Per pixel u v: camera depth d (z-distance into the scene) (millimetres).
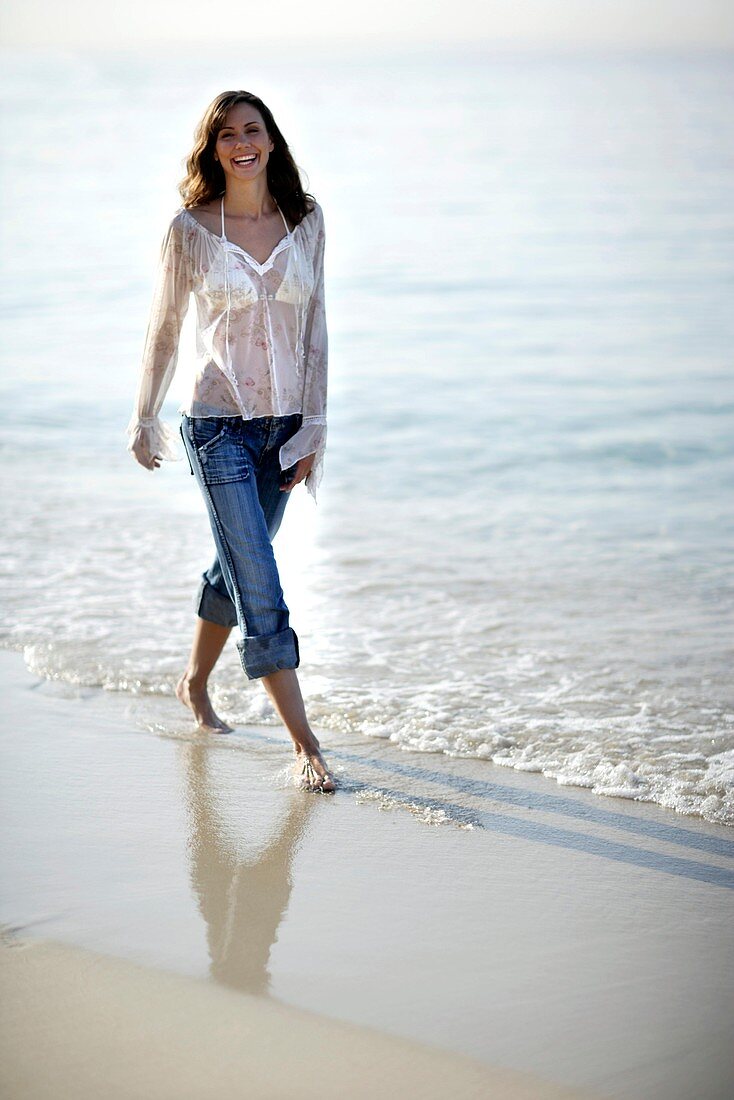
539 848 5312
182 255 5891
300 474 6227
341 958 4352
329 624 8602
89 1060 3719
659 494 12938
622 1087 3656
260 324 5930
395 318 25625
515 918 4684
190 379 6055
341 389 18672
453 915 4695
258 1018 3959
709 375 19719
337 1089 3611
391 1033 3898
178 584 9352
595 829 5527
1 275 30000
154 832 5391
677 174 57625
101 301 26688
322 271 6207
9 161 62094
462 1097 3592
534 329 24297
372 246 37000
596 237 38594
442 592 9406
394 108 121312
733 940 4547
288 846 5285
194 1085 3611
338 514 11961
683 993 4180
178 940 4445
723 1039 3908
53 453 14062
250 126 5793
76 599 8945
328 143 75812
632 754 6387
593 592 9469
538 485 13312
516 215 44406
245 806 5703
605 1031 3939
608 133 84875
